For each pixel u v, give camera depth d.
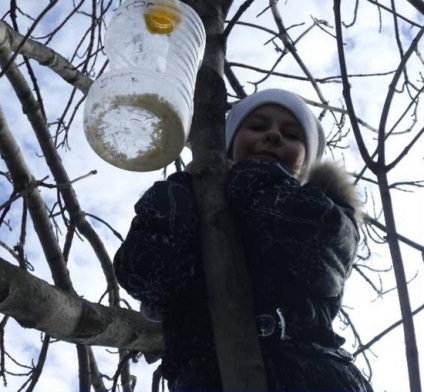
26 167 3.85
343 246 2.53
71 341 3.08
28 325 2.84
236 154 2.89
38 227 3.79
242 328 2.22
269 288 2.43
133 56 2.47
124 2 2.58
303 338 2.42
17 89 3.96
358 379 2.50
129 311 3.31
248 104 2.95
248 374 2.16
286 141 2.87
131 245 2.44
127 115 2.33
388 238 2.18
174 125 2.33
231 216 2.41
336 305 2.55
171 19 2.51
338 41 2.46
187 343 2.47
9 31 3.69
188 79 2.47
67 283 3.79
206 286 2.32
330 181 2.77
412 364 1.98
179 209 2.41
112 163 2.43
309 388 2.34
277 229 2.45
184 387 2.42
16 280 2.69
